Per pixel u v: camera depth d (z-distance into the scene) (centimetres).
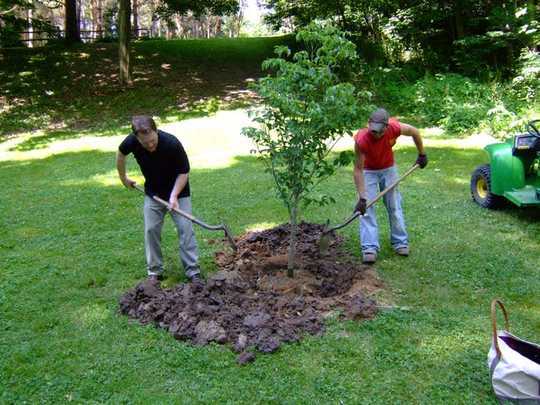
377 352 378
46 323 429
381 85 1523
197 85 1823
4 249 604
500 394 315
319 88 432
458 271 505
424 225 626
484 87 1293
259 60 2125
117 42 2542
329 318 420
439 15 1599
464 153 977
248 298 444
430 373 355
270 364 368
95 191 831
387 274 501
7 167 1047
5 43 2225
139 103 1652
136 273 524
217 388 344
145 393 341
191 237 491
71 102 1684
